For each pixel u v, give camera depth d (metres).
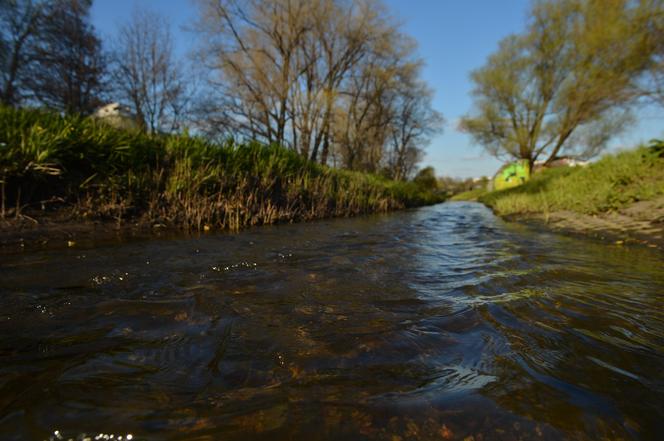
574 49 13.94
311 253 3.16
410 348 1.27
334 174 10.65
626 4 11.32
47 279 2.17
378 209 11.27
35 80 11.26
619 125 17.34
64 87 11.89
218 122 14.46
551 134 18.69
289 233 4.76
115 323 1.50
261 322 1.52
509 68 19.31
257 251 3.24
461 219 7.92
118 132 5.45
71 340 1.34
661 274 2.36
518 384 1.05
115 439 0.82
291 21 14.41
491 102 20.56
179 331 1.42
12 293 1.89
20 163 3.94
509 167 20.86
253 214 6.04
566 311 1.63
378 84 19.50
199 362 1.17
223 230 5.03
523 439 0.83
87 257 2.87
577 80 14.08
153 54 14.09
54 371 1.11
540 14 17.12
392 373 1.11
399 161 29.22
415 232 5.03
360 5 16.30
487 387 1.03
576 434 0.84
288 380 1.07
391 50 17.64
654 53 10.53
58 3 11.30
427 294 1.92
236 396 0.99
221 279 2.22
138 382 1.05
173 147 5.95
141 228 4.57
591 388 1.03
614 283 2.12
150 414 0.91
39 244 3.41
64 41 11.66
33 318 1.55
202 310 1.66
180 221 5.06
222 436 0.83
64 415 0.90
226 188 6.18
